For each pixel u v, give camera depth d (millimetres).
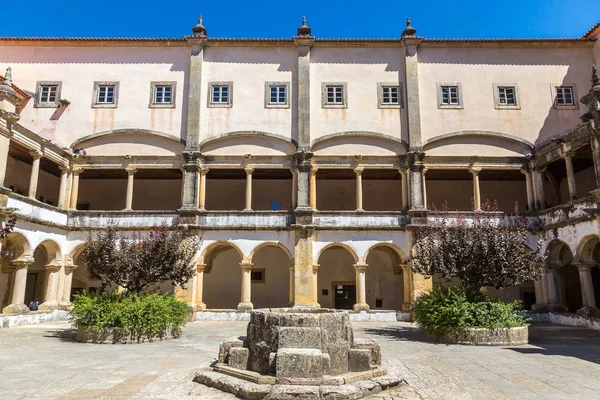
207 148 25969
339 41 27094
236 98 26578
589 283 21219
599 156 20078
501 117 26438
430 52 27297
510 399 8117
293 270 24156
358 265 24328
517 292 28766
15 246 21531
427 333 16578
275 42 27109
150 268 16688
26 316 21172
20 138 21359
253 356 9125
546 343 15406
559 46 27281
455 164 25766
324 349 8852
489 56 27219
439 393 8438
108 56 27016
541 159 25016
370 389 8203
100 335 15039
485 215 24766
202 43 26938
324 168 25750
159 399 7887
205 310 23922
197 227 24297
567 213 22438
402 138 26141
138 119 26297
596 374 10266
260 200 29594
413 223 24641
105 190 29672
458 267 16438
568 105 26562
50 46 26984
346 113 26469
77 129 26125
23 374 9945
